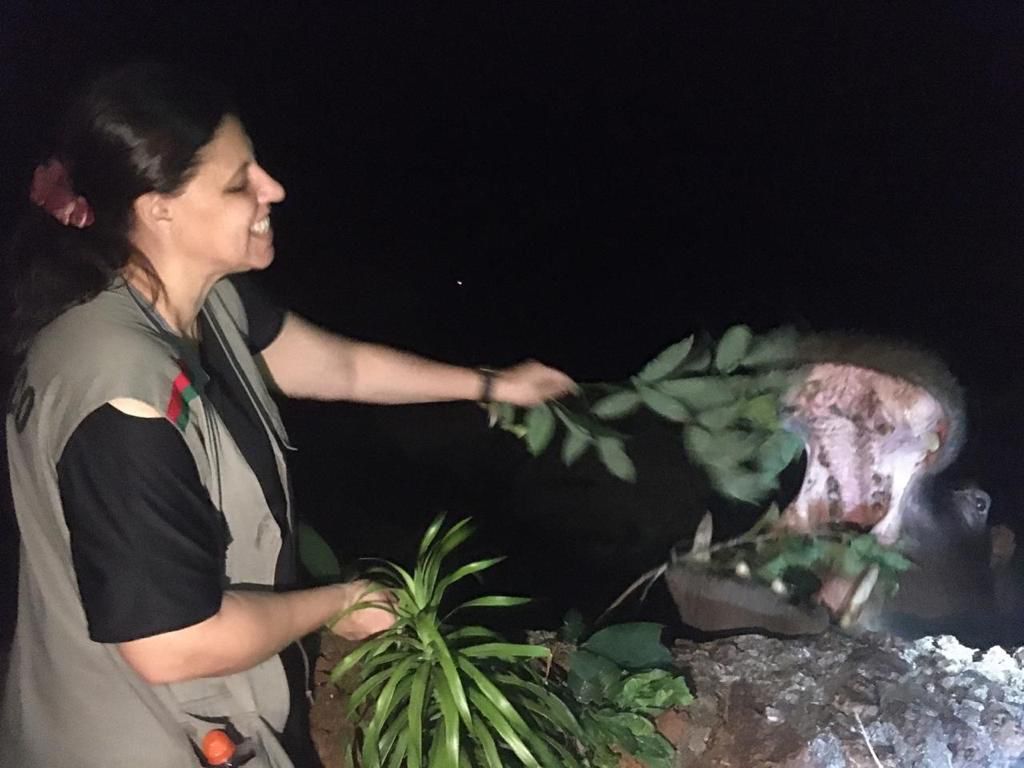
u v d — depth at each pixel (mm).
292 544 2021
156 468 1595
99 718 1787
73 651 1768
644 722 2287
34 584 1771
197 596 1618
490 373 2496
